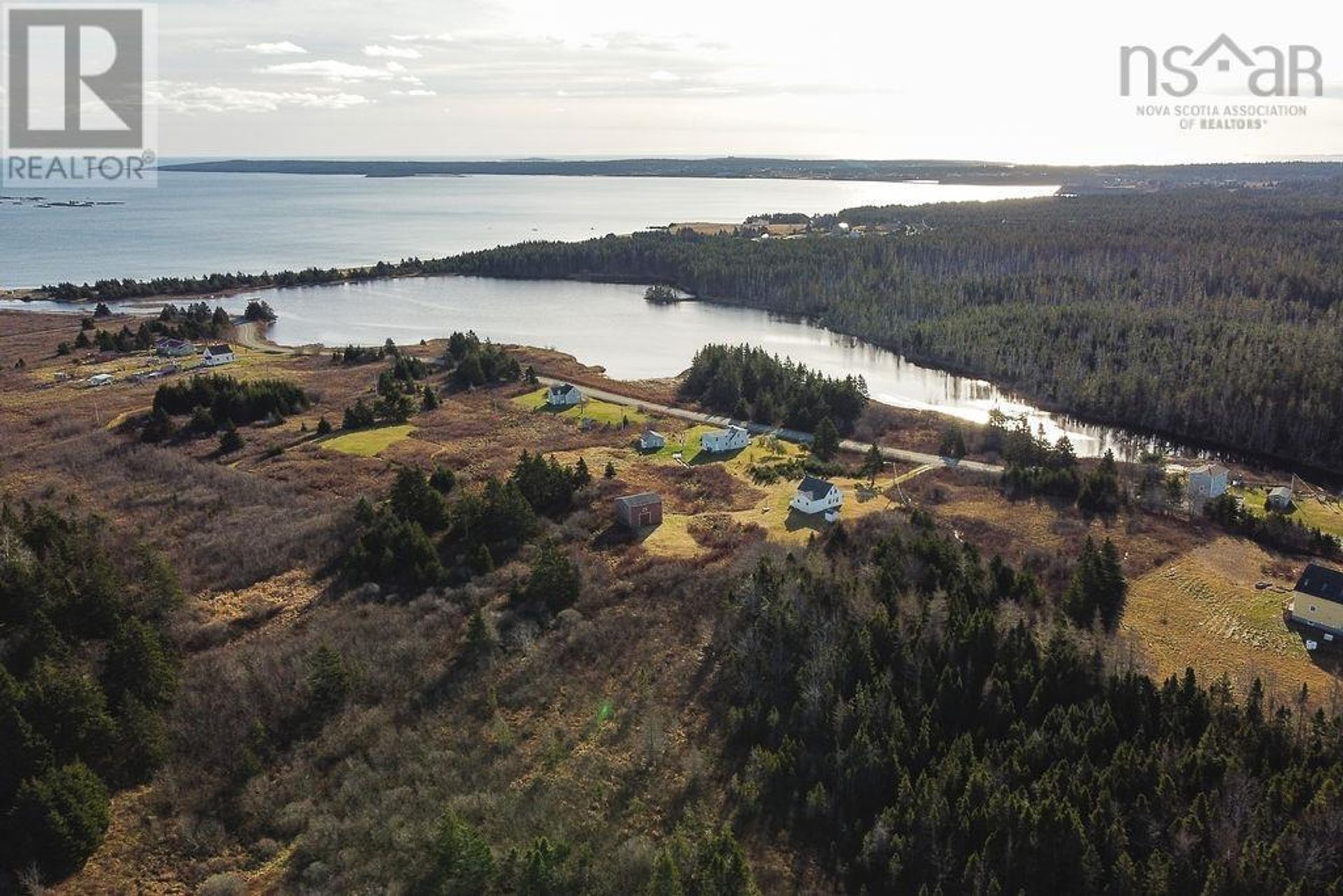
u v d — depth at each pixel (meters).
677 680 55.16
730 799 45.41
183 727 49.34
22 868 38.97
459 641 58.72
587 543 74.88
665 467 97.00
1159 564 71.62
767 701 51.75
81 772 42.09
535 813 43.53
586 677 55.59
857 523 76.12
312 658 54.09
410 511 75.81
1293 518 84.75
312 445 105.69
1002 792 41.44
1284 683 54.84
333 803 44.81
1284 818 39.56
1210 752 43.59
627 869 39.78
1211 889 35.81
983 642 52.31
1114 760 42.84
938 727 47.44
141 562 65.94
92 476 93.94
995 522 80.81
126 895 39.03
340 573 69.00
